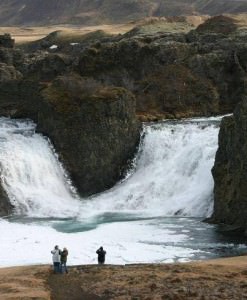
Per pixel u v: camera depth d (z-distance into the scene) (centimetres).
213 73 10988
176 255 5181
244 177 6297
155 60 11181
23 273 4262
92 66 11231
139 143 8600
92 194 8138
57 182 8012
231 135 6612
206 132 8250
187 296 3544
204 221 6638
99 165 8206
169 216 7038
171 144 8344
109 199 7756
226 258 4791
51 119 8369
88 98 8281
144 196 7644
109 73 11194
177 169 7925
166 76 10962
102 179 8212
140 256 5125
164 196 7631
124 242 5650
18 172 7706
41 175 7906
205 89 10800
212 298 3488
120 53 11300
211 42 11994
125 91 8538
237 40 11419
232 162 6575
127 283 3906
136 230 6209
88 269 4334
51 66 12381
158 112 10412
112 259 5009
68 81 8725
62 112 8269
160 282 3888
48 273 4244
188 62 11100
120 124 8362
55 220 6894
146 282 3903
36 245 5466
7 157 7688
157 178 7962
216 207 6625
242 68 11000
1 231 6141
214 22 14325
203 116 10556
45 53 15100
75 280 4053
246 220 6175
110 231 6184
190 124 9019
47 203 7500
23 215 7244
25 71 13100
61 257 4228
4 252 5222
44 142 8344
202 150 7819
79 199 7962
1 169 7519
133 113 8569
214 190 6762
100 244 5541
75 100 8400
